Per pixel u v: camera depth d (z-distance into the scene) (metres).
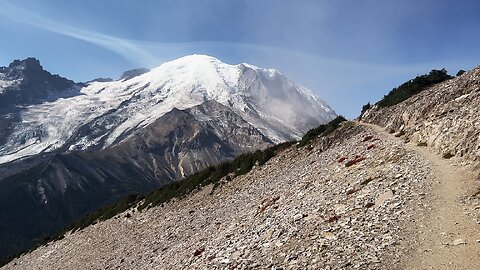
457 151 31.81
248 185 54.94
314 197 34.03
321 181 38.25
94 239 67.06
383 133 48.88
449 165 30.50
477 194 24.25
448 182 27.33
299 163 52.88
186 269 31.69
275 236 27.77
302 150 57.12
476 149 29.39
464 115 35.41
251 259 25.31
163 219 59.38
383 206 25.83
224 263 27.19
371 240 21.80
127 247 55.16
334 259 20.78
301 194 37.19
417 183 28.30
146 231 58.06
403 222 23.02
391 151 37.78
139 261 46.66
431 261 18.72
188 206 59.25
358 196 29.20
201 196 60.47
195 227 48.41
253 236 30.91
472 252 18.70
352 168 37.72
